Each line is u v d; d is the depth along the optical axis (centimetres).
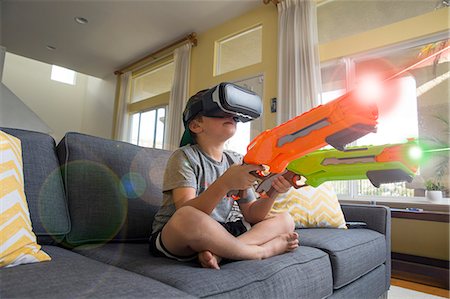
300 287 70
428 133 230
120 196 97
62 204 86
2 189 62
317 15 282
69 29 375
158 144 427
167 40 392
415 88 231
